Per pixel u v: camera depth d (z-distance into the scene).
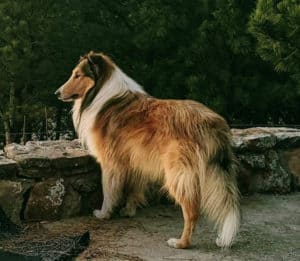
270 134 4.36
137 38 7.92
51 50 8.47
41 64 8.12
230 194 3.23
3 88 8.29
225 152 3.26
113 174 3.59
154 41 7.90
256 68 7.80
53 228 3.51
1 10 8.00
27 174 3.58
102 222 3.63
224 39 7.40
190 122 3.28
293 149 4.45
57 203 3.63
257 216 3.79
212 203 3.22
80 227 3.54
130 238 3.40
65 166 3.66
